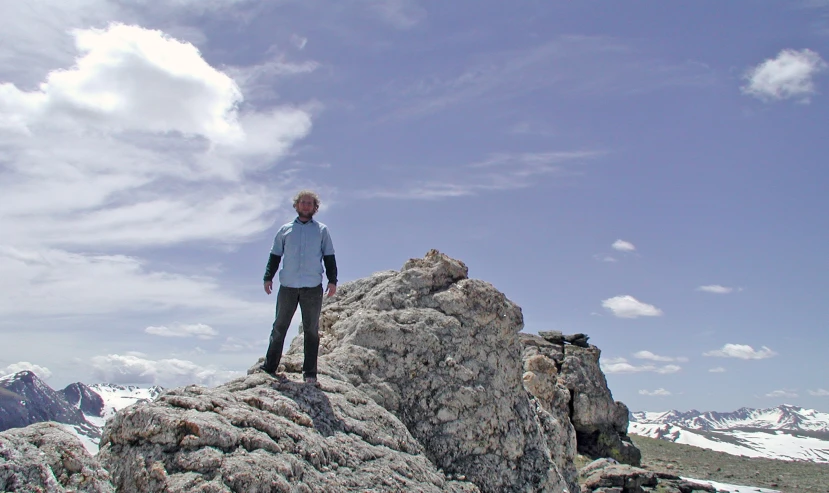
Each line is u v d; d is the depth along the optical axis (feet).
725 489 85.71
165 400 23.62
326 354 36.63
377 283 45.55
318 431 26.37
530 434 37.17
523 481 34.81
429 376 35.91
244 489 20.18
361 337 36.73
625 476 71.67
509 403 37.42
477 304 39.70
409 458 29.04
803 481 97.04
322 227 32.48
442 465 33.35
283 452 22.88
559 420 46.09
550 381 95.45
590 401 98.17
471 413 35.32
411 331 37.17
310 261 31.53
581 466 87.56
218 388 27.73
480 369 37.32
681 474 98.73
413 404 34.91
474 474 33.65
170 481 20.04
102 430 22.90
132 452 21.43
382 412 31.14
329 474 23.98
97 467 18.99
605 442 98.07
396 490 25.52
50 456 18.02
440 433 34.30
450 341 37.58
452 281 41.70
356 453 26.30
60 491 17.01
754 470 105.91
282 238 32.07
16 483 16.28
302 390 29.04
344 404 29.63
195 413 22.75
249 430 23.02
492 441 35.19
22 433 18.66
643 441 132.26
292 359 33.63
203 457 20.75
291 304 31.27
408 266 42.78
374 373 35.04
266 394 27.55
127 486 20.54
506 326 40.09
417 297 39.96
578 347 105.40
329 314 42.98
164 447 21.26
